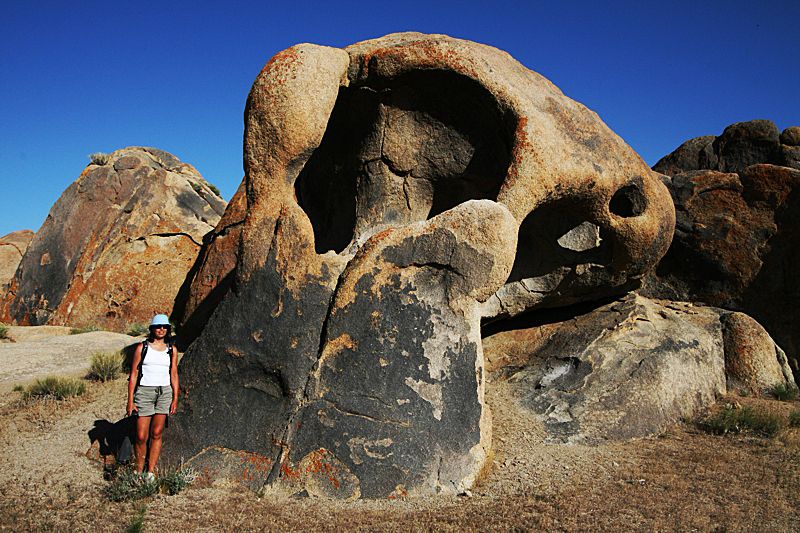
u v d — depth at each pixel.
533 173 6.61
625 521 4.34
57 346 11.68
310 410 5.37
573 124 7.45
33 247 17.48
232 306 5.93
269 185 6.11
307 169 8.75
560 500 4.77
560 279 8.59
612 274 8.48
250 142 6.14
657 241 8.34
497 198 6.57
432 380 5.49
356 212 8.02
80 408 7.43
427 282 5.74
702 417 7.77
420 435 5.27
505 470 5.65
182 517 4.43
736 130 12.80
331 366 5.54
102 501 4.74
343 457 5.11
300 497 4.98
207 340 5.94
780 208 10.86
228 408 5.69
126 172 17.44
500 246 5.71
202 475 5.36
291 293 5.83
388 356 5.50
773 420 7.03
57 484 5.10
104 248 16.38
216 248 11.20
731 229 11.16
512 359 8.71
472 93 7.05
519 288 8.70
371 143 7.66
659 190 8.44
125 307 16.00
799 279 10.57
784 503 4.75
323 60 6.34
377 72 7.00
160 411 5.32
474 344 5.71
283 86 6.00
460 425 5.43
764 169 11.01
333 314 5.68
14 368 9.91
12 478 5.21
